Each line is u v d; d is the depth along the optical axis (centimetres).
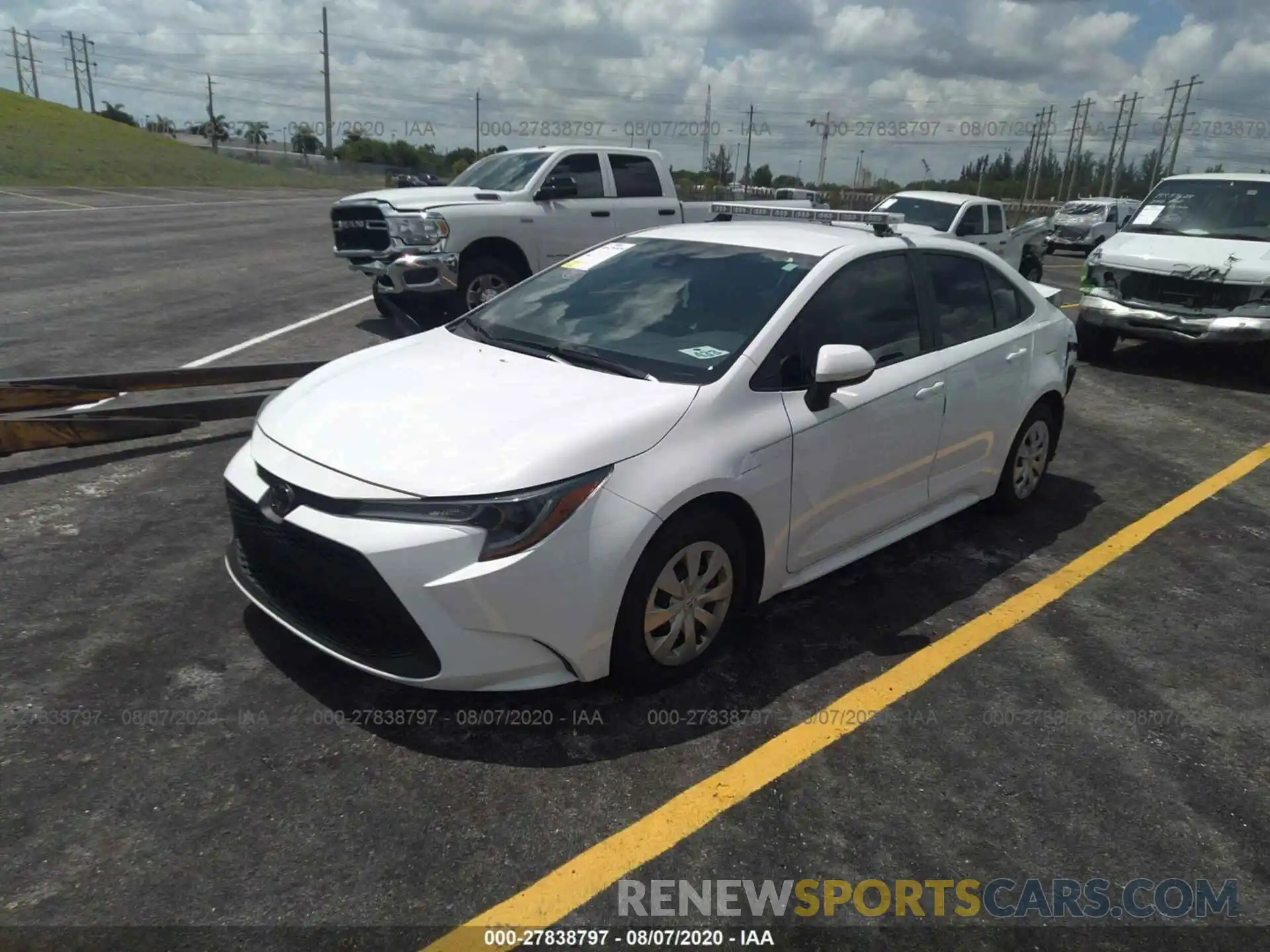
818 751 322
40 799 280
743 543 363
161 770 295
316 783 293
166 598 401
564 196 1000
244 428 644
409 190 977
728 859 273
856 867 272
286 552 314
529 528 296
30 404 554
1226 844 288
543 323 419
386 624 299
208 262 1523
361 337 966
